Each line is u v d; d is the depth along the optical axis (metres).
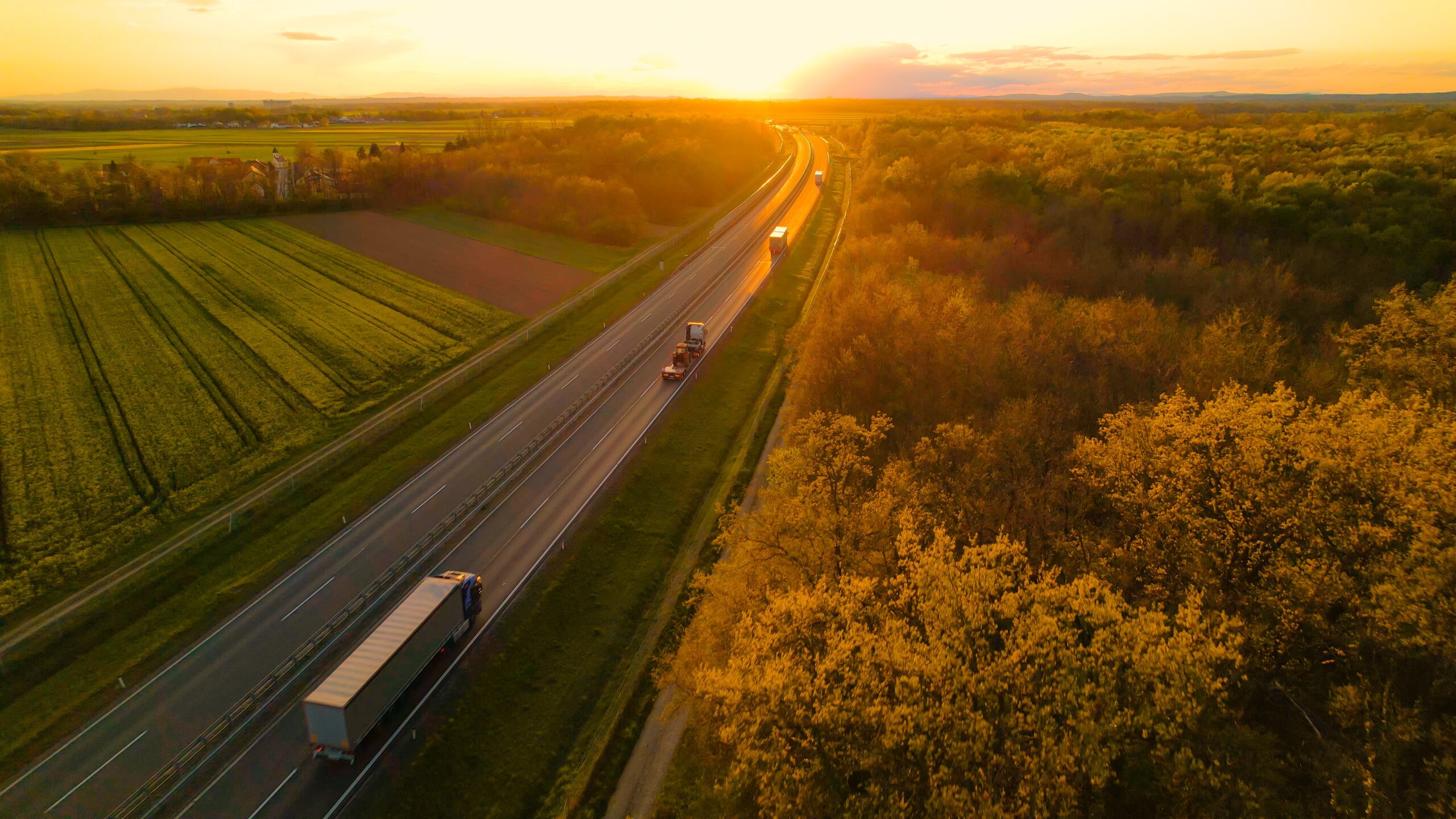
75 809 30.70
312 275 97.25
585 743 35.97
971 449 44.22
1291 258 75.19
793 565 35.25
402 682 34.66
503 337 82.62
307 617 42.03
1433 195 78.31
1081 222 87.62
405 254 108.44
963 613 25.95
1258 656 28.23
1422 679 26.11
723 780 28.33
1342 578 27.50
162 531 48.69
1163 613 26.02
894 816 21.27
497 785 33.56
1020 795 21.30
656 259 115.50
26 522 48.56
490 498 53.38
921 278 77.06
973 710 23.42
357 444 58.75
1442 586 24.55
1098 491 39.66
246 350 74.19
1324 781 24.19
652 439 62.47
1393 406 35.22
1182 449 34.06
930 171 109.88
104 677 37.59
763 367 79.19
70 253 98.19
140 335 75.94
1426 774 22.94
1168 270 75.31
